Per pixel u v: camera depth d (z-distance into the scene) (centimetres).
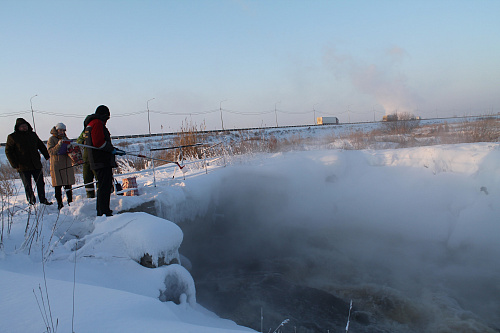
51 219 550
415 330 506
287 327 487
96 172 527
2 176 1096
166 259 443
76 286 313
